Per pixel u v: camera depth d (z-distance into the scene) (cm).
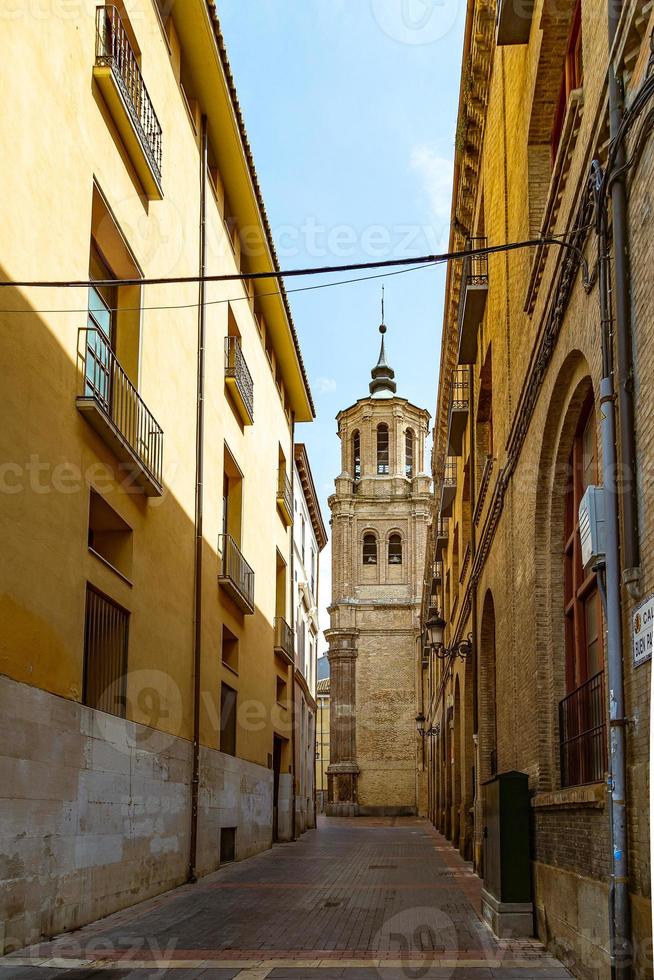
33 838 1009
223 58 1828
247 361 2411
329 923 1183
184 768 1667
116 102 1313
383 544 7194
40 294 1079
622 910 679
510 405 1363
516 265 1312
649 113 630
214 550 1959
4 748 947
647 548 646
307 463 3841
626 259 701
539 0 1083
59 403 1123
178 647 1648
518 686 1284
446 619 3603
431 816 5147
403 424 7456
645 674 644
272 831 2833
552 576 1116
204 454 1878
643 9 636
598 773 905
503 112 1472
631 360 692
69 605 1132
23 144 1041
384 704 6925
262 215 2280
